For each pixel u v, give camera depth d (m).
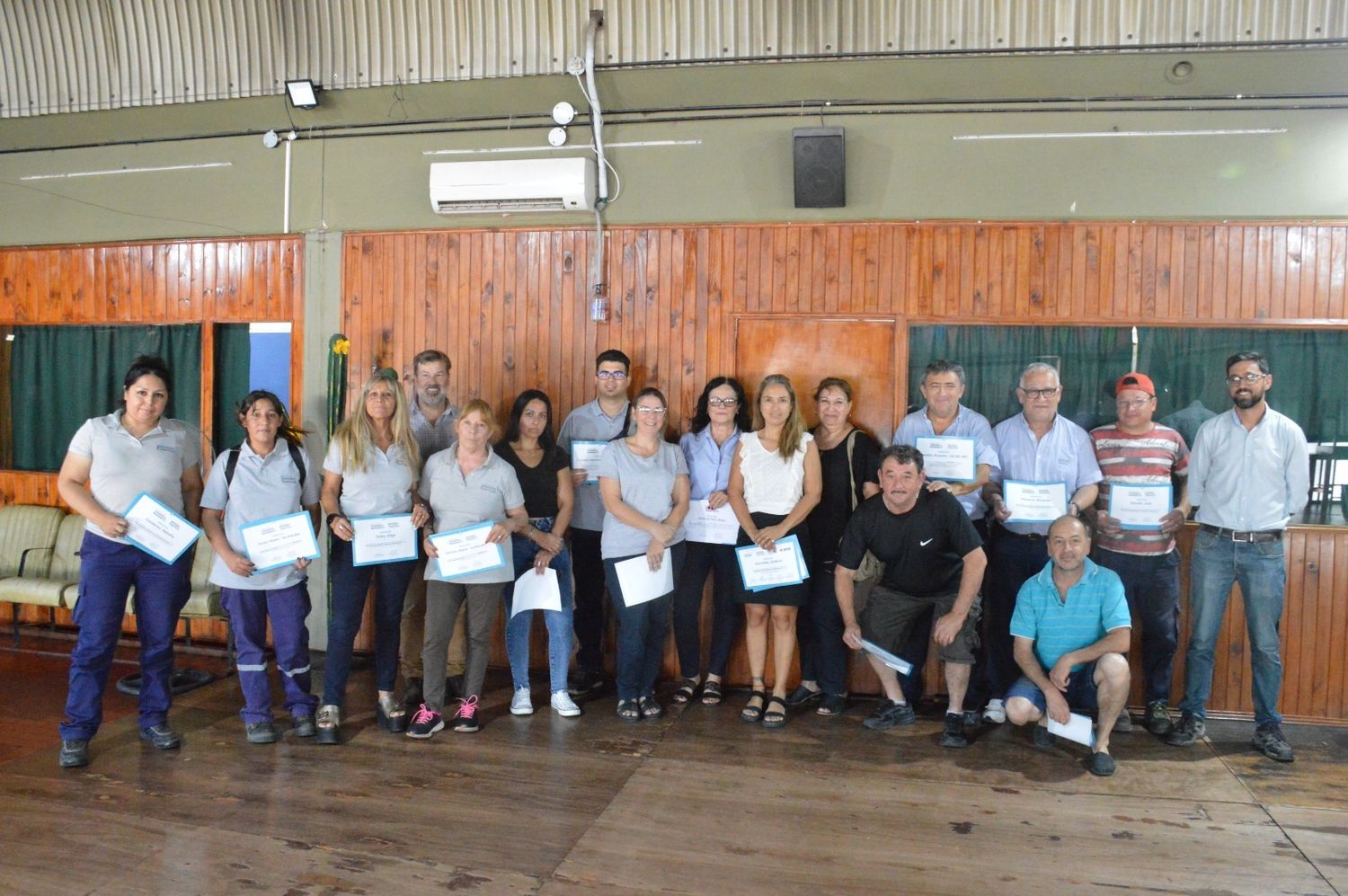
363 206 5.54
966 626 4.36
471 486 4.29
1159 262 4.86
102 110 5.70
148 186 5.81
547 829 3.41
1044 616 4.21
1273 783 3.97
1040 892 3.04
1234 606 4.86
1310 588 4.78
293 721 4.33
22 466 6.15
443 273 5.46
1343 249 4.74
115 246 5.88
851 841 3.36
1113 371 4.92
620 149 5.25
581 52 5.08
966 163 4.97
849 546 4.41
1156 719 4.52
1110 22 4.62
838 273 5.09
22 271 6.04
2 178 6.03
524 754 4.11
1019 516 4.55
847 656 5.07
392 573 4.25
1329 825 3.56
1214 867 3.22
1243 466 4.33
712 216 5.19
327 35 5.30
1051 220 4.93
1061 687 4.15
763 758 4.13
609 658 5.31
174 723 4.44
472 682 4.37
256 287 5.67
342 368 5.38
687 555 4.82
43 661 5.40
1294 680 4.80
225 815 3.46
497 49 5.16
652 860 3.19
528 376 5.39
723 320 5.20
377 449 4.26
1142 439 4.58
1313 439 4.80
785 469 4.54
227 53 5.44
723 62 4.96
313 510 4.38
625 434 4.95
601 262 5.29
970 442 4.61
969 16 4.70
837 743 4.33
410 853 3.21
